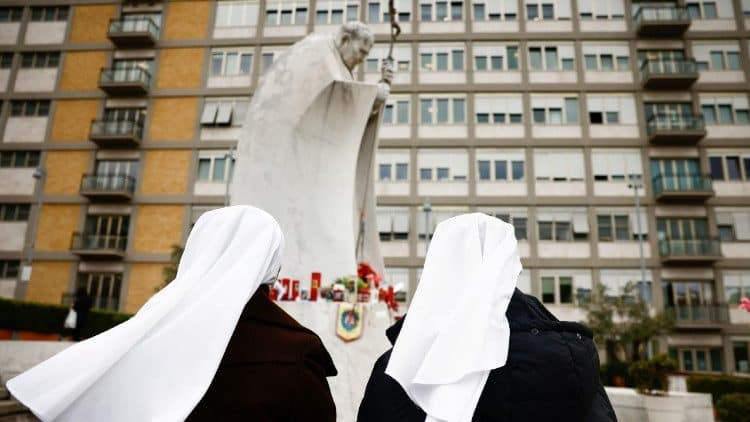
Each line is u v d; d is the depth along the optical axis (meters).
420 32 30.69
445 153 29.12
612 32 30.25
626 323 23.53
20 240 28.80
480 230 2.03
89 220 29.09
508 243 1.98
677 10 29.91
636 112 29.23
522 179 28.64
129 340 1.52
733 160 28.48
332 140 5.69
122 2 32.00
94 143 29.83
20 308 16.41
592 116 29.31
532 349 1.63
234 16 31.67
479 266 1.91
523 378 1.60
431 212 28.39
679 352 26.23
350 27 5.95
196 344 1.52
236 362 1.59
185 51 31.19
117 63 31.45
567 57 30.19
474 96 29.73
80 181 29.53
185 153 29.61
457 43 30.55
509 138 29.11
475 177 28.67
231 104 30.23
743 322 26.23
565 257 27.53
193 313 1.57
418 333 1.79
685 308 26.52
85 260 28.41
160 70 30.94
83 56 31.44
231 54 31.14
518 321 1.73
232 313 1.58
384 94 6.04
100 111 30.53
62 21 32.00
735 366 25.81
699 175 27.94
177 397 1.44
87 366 1.48
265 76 5.90
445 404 1.58
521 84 29.77
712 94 29.33
